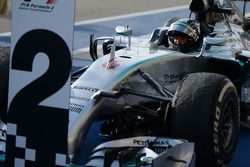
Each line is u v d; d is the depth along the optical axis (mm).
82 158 20703
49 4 12367
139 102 20453
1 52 19594
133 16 51312
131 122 20016
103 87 18094
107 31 44312
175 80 21906
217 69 22734
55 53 12500
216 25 24859
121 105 19562
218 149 17062
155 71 20828
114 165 15359
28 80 12789
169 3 59188
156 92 20891
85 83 18297
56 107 12648
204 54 21844
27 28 12633
